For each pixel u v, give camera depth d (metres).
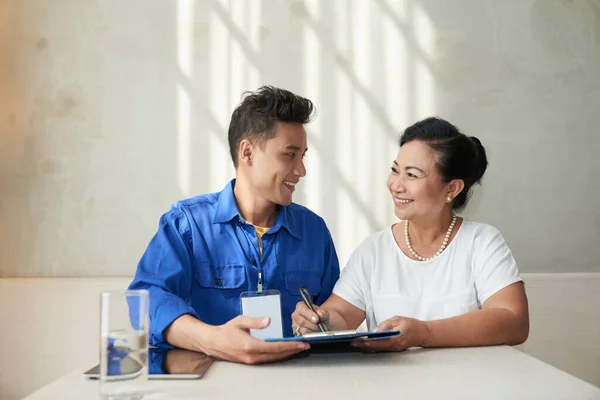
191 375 1.15
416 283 1.91
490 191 3.13
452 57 3.13
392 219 3.09
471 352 1.42
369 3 3.12
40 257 3.07
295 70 3.10
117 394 0.97
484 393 1.04
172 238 1.86
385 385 1.10
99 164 3.08
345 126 3.10
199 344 1.37
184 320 1.44
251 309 1.39
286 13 3.10
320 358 1.35
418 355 1.38
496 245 1.86
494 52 3.14
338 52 3.11
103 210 3.08
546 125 3.16
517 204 3.14
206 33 3.09
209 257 1.90
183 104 3.09
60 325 2.84
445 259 1.90
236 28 3.10
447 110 3.13
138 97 3.09
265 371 1.22
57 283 2.85
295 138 1.87
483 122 3.14
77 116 3.08
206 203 1.97
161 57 3.09
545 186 3.15
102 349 0.98
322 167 3.09
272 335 1.39
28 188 3.08
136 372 0.98
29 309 2.84
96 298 2.85
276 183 1.89
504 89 3.14
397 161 1.90
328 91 3.11
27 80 3.09
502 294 1.76
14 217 3.07
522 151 3.15
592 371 2.92
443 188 1.87
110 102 3.08
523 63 3.15
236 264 1.91
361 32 3.11
